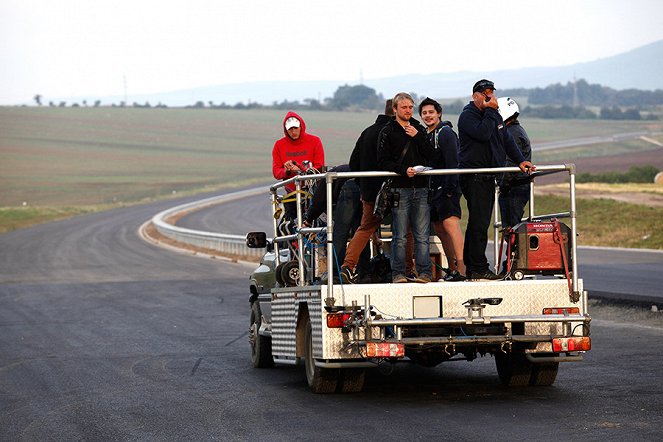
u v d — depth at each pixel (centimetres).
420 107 2514
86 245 12175
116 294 5972
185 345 3562
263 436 1850
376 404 2169
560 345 2122
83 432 1986
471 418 1944
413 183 2233
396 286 2128
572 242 2180
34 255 10662
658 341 3170
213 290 6062
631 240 9281
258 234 2995
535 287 2166
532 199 2434
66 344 3669
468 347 2233
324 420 1989
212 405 2250
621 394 2183
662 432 1738
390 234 2434
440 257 2548
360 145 2297
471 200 2286
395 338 2103
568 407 2036
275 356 2628
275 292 2603
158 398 2386
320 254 2358
